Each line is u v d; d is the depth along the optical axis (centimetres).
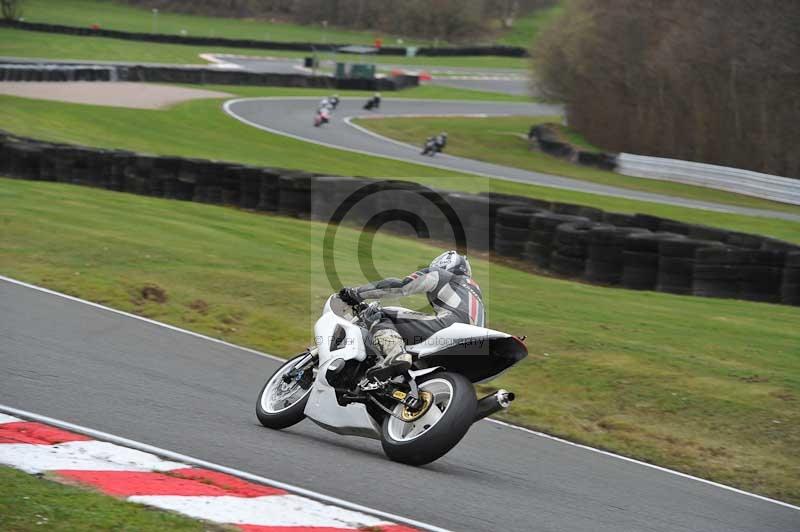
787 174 9500
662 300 3903
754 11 10106
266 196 5394
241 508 1331
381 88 17062
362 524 1336
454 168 9225
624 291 4100
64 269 3288
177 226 4331
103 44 19200
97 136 8512
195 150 8562
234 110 11738
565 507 1627
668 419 2405
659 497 1820
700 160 10362
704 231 4922
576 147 11056
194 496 1357
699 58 10431
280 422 1925
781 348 3078
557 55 12731
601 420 2388
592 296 3859
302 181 5294
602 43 11856
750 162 9844
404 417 1752
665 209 7400
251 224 4706
